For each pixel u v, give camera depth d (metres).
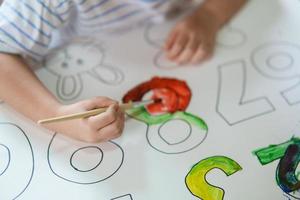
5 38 0.52
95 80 0.57
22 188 0.45
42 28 0.54
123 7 0.63
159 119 0.52
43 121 0.46
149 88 0.56
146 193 0.44
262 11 0.65
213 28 0.63
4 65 0.53
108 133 0.48
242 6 0.66
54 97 0.52
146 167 0.47
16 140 0.49
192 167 0.46
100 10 0.61
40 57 0.58
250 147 0.48
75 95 0.55
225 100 0.54
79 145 0.49
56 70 0.58
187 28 0.63
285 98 0.53
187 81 0.56
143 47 0.62
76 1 0.57
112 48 0.61
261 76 0.56
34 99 0.51
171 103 0.54
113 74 0.58
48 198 0.44
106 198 0.44
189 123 0.51
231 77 0.56
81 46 0.62
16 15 0.52
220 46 0.61
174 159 0.47
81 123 0.49
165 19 0.66
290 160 0.47
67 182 0.45
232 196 0.44
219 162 0.47
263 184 0.45
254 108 0.52
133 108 0.53
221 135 0.50
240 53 0.60
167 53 0.60
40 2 0.52
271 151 0.48
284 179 0.45
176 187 0.45
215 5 0.65
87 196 0.44
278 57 0.59
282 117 0.51
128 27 0.65
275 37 0.61
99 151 0.48
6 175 0.46
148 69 0.58
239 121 0.51
